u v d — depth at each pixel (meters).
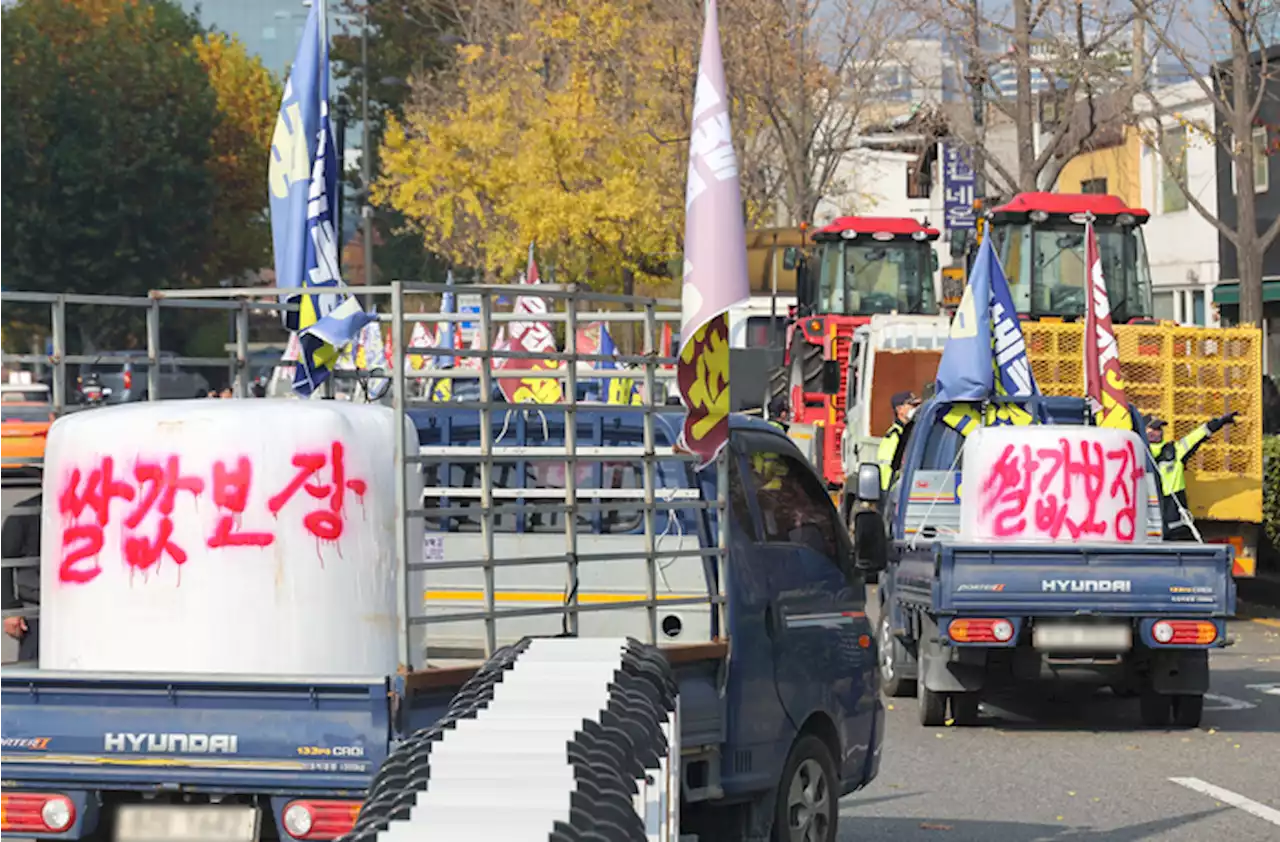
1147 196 102.50
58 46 167.88
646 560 18.75
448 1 153.75
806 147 93.94
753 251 95.12
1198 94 95.56
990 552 31.06
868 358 59.53
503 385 22.11
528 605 20.86
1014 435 32.88
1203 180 96.94
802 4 91.88
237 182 178.00
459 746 10.34
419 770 9.74
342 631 15.46
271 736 14.75
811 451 63.59
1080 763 28.78
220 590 15.32
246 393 19.16
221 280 175.12
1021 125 72.75
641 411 17.75
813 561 21.08
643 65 94.75
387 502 15.77
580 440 21.00
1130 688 35.09
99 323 163.88
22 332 160.00
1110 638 31.03
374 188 127.56
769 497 20.48
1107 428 33.16
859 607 22.12
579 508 17.00
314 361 19.27
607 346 23.98
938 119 85.56
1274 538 51.19
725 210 17.61
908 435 38.97
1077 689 37.66
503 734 10.62
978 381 37.19
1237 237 59.38
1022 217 62.75
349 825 14.70
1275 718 33.38
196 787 14.84
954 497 37.28
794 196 96.50
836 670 21.12
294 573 15.35
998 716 34.00
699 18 91.56
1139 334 49.31
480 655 20.77
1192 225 98.44
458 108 121.69
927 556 32.12
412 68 181.50
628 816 9.34
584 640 14.97
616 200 95.75
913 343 59.44
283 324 22.83
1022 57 69.94
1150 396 49.31
